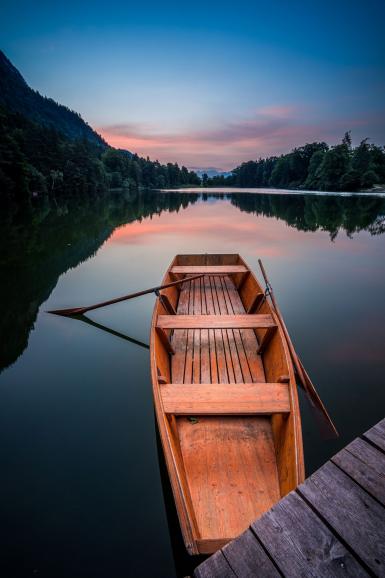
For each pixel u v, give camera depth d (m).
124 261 14.35
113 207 42.12
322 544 1.59
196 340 6.15
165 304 6.98
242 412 3.59
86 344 6.96
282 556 1.55
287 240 18.70
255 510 3.13
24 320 8.23
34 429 4.55
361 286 10.17
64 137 79.31
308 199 48.78
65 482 3.75
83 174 63.50
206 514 3.10
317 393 5.10
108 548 3.08
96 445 4.27
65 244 17.84
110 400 5.14
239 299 8.33
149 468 3.93
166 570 2.90
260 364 5.43
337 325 7.36
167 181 154.75
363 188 65.69
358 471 1.92
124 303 9.37
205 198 62.69
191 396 3.80
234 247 17.09
